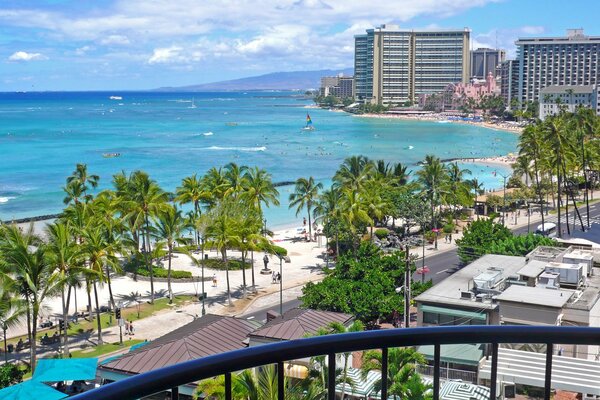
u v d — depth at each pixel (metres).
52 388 43.75
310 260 95.25
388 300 57.16
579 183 154.50
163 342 44.06
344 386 18.05
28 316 51.84
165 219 77.38
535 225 118.12
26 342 61.69
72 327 66.06
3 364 55.66
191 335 44.50
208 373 5.77
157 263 91.38
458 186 121.50
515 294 46.25
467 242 84.44
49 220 123.44
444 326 6.44
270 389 12.10
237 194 100.12
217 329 46.25
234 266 91.00
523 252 70.94
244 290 76.25
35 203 140.62
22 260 50.91
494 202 128.25
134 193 86.38
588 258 53.81
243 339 45.91
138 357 41.88
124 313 71.19
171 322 68.50
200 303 75.06
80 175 105.38
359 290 57.53
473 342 6.39
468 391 16.31
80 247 61.47
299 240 109.69
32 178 173.25
